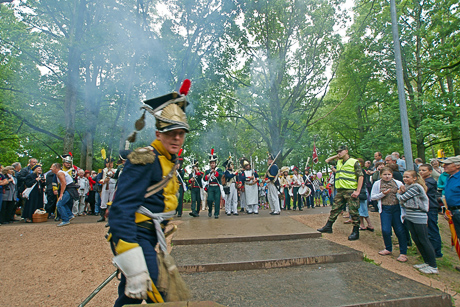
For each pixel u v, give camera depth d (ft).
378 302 9.89
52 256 15.40
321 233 18.69
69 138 41.70
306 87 60.85
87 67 47.78
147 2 45.24
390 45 52.70
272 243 16.78
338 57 57.98
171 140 5.49
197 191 29.04
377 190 17.30
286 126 60.08
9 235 19.33
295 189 36.52
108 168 24.88
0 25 43.29
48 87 48.85
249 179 32.01
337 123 64.64
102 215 24.40
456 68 49.57
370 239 19.16
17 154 72.38
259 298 10.27
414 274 14.25
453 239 15.39
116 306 5.27
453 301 11.29
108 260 14.87
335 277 12.26
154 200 5.27
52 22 47.44
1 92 43.88
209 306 4.19
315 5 55.72
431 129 44.29
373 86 57.06
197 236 17.53
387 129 50.29
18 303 10.95
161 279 4.97
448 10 51.39
